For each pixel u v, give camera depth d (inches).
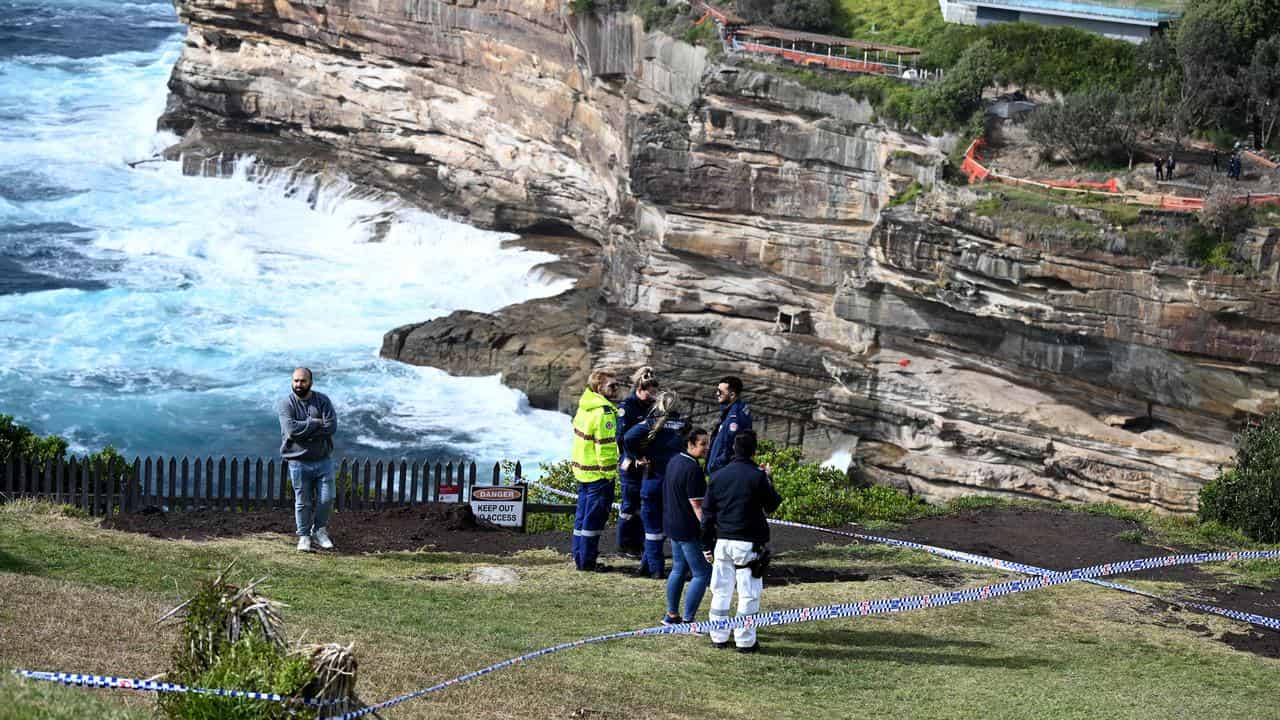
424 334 1612.9
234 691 301.9
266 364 1577.3
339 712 313.3
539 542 719.7
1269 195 1093.1
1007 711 466.9
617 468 699.4
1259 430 956.0
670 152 1466.5
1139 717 468.1
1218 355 1089.4
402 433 1425.9
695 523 534.3
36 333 1620.3
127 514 719.1
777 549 726.5
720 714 438.6
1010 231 1157.7
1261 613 660.1
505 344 1594.5
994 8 1621.6
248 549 659.4
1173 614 647.1
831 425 1333.7
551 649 465.1
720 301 1485.0
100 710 334.3
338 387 1524.4
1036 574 662.5
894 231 1231.5
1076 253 1129.4
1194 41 1350.9
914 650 549.0
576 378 1530.5
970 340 1235.9
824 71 1441.9
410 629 517.0
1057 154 1302.9
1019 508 884.0
